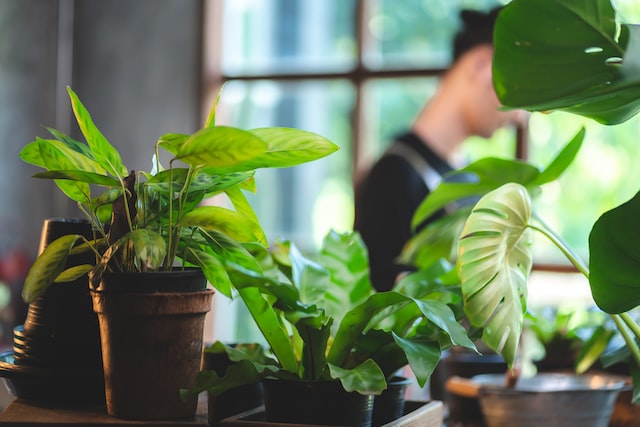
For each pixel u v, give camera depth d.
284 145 1.10
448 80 2.68
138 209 1.16
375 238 2.55
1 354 1.39
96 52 5.72
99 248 1.24
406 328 1.24
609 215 1.14
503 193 1.21
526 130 4.63
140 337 1.10
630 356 1.37
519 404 1.54
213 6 5.50
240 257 1.16
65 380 1.22
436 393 2.10
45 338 1.25
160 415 1.11
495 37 1.08
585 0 1.05
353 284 1.32
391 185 2.56
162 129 5.57
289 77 5.31
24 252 5.58
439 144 2.65
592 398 1.54
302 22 5.33
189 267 1.18
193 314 1.12
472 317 1.16
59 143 1.18
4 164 5.60
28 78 5.66
